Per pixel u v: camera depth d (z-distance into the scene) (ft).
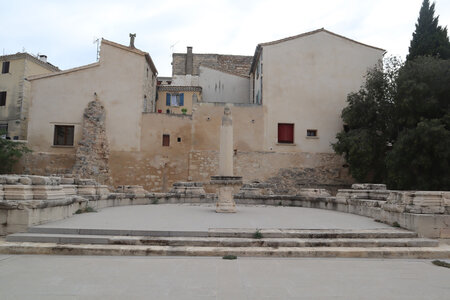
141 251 27.99
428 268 25.36
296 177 117.60
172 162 117.08
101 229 31.27
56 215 37.19
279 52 121.80
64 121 116.98
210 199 75.46
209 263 25.66
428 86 93.30
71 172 107.34
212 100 152.05
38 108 116.98
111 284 20.61
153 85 138.82
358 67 123.24
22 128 136.36
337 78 122.11
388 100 108.17
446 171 89.86
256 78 137.49
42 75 117.39
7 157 109.40
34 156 115.14
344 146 107.96
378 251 28.66
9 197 32.60
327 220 41.34
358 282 21.63
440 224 32.35
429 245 30.37
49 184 36.88
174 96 147.64
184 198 74.79
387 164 97.04
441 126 85.61
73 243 29.50
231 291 19.62
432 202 33.63
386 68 111.24
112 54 119.85
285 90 120.57
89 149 110.01
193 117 118.42
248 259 27.07
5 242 29.53
